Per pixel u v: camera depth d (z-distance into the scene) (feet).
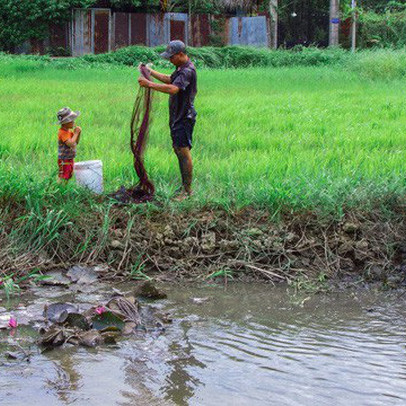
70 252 23.47
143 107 25.63
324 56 106.01
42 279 21.61
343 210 25.18
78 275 22.00
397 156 32.04
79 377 15.03
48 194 24.86
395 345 17.22
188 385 14.78
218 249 23.72
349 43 127.85
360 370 15.67
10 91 59.88
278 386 14.82
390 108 52.16
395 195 25.67
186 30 119.55
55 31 115.03
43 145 34.35
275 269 23.03
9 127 39.50
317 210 24.77
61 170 26.53
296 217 24.58
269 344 17.11
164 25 118.11
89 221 24.30
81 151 33.55
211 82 72.54
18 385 14.58
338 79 77.10
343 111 50.80
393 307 20.30
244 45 120.16
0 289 20.94
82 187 25.86
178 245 23.62
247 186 26.71
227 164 30.68
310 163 30.55
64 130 26.35
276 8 122.11
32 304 19.62
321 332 18.04
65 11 113.19
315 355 16.48
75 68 93.09
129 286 21.58
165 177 29.09
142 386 14.69
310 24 147.13
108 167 29.40
